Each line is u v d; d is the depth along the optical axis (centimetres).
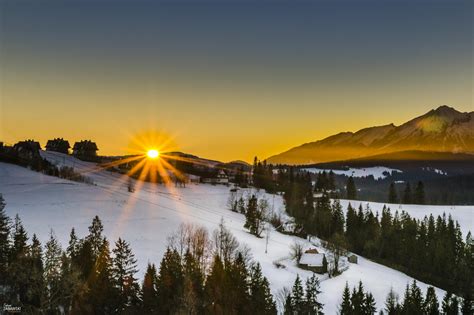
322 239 19112
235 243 12694
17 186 17500
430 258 16288
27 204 14312
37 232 11050
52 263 7131
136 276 9100
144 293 7744
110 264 8019
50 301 6825
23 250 7512
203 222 15862
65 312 7012
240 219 19212
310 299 9569
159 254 10744
